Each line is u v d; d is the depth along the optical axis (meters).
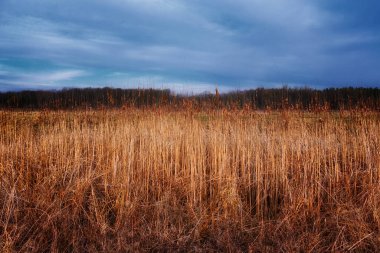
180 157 5.90
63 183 4.54
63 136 6.85
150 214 4.02
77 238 3.36
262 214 4.06
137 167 5.04
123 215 3.86
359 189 4.75
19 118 10.53
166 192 4.46
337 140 6.67
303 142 6.04
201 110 9.04
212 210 4.10
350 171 5.17
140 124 7.67
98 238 3.39
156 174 4.87
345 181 4.88
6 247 3.09
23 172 5.02
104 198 4.36
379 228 3.53
